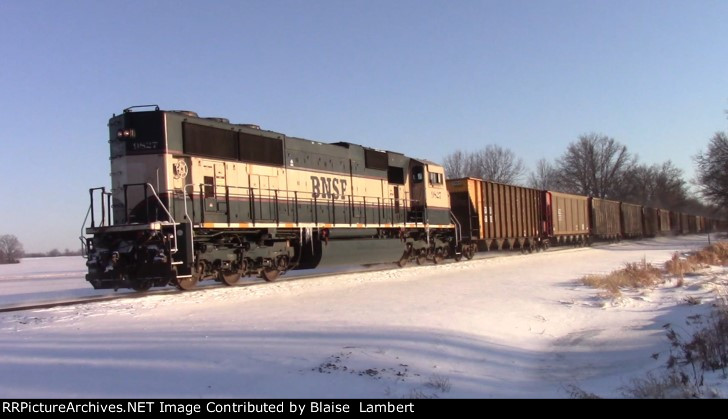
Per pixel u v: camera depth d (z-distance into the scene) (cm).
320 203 2036
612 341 1016
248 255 1712
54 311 1166
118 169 1521
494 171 8144
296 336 891
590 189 9031
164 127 1491
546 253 3675
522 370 823
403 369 740
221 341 852
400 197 2531
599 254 3519
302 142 1991
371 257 2220
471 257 3072
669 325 1061
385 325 995
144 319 1063
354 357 774
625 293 1587
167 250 1414
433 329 979
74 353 780
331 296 1402
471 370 782
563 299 1455
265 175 1806
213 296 1359
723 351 797
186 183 1538
